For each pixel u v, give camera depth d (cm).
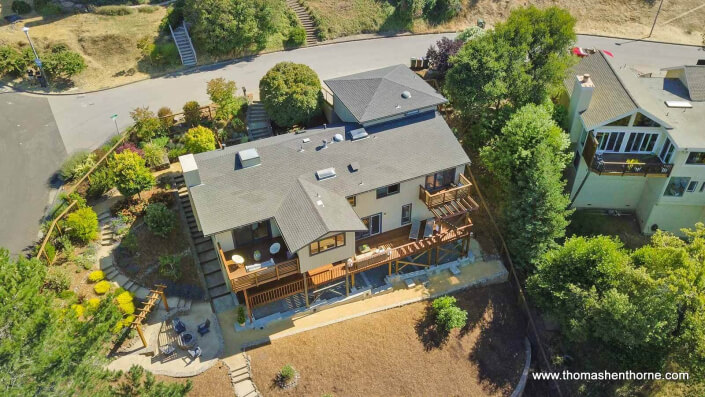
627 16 6225
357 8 5828
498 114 4162
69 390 2219
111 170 3681
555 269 3469
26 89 4725
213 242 3438
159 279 3372
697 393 3400
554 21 4291
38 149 4116
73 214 3453
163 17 5372
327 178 3341
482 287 3712
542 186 3544
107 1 5538
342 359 3183
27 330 2244
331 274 3341
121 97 4675
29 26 5153
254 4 5125
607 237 3500
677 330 3278
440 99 3747
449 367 3291
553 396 3412
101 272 3341
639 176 3912
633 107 3819
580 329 3234
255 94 4725
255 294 3189
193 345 3089
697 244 3341
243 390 2986
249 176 3294
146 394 2408
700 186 3859
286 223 3077
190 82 4875
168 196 3778
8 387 2136
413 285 3616
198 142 3906
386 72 3975
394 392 3130
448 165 3500
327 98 4400
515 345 3522
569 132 4281
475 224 4034
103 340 2477
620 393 3444
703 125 3866
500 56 4088
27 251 3375
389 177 3388
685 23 6144
